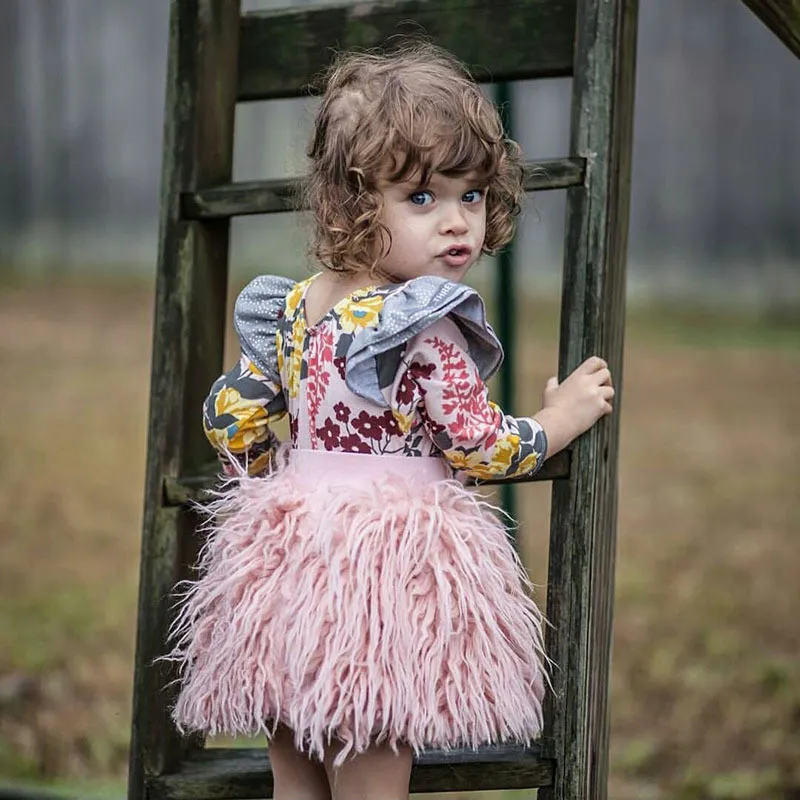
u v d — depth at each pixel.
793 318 12.91
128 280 13.66
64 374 9.34
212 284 2.55
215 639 2.09
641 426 8.42
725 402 9.13
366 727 1.94
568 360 2.25
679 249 14.22
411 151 2.01
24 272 13.70
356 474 2.05
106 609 4.80
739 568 5.40
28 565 5.37
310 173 2.22
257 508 2.07
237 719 2.04
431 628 1.97
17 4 14.43
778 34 2.43
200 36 2.51
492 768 2.22
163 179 2.51
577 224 2.24
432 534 1.98
